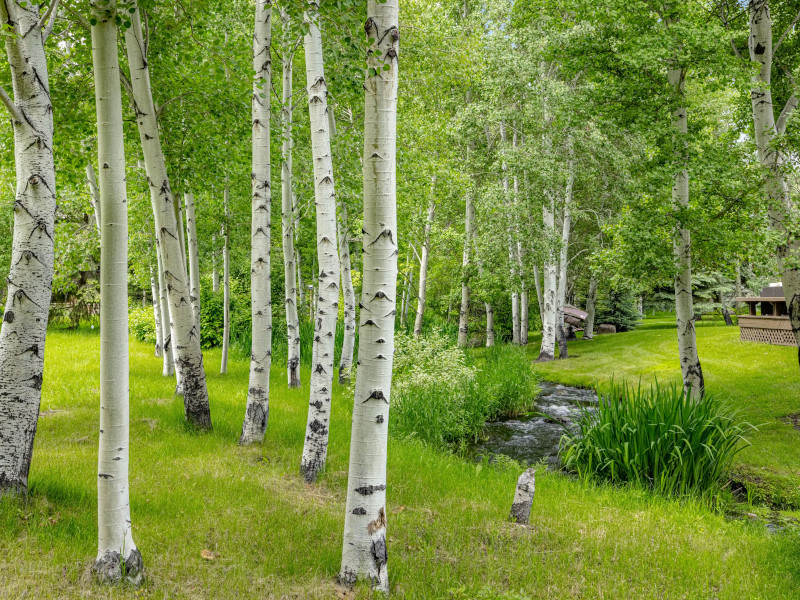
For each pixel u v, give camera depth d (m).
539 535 5.24
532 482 5.62
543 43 17.62
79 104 7.31
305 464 6.48
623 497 6.95
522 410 13.02
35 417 4.55
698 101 18.14
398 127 13.63
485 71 18.48
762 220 9.25
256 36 7.55
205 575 3.82
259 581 3.83
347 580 3.79
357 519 3.80
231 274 22.64
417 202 15.31
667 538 5.47
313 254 21.12
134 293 25.69
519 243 21.00
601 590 4.21
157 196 7.56
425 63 14.35
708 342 19.11
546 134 18.98
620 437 8.10
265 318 7.67
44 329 4.57
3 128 7.97
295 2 4.45
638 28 9.98
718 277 27.56
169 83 8.02
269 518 4.98
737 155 9.94
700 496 7.40
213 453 6.95
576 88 17.73
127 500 3.69
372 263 3.74
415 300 29.17
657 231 9.52
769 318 17.53
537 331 32.69
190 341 7.94
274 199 14.59
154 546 4.20
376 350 3.74
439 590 3.97
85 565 3.71
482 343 28.97
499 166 19.97
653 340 22.14
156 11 7.07
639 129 9.91
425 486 6.64
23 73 4.40
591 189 20.42
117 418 3.58
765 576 4.69
